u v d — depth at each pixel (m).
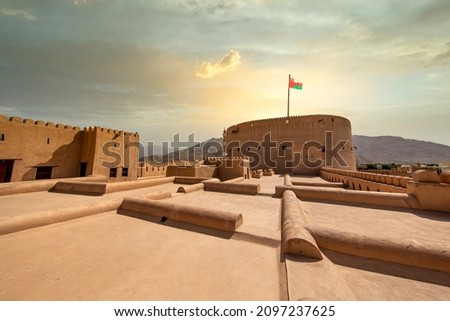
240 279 2.29
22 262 2.59
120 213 5.09
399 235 3.58
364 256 2.74
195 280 2.25
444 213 5.03
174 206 4.54
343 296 1.94
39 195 7.15
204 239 3.52
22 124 13.12
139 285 2.13
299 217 3.71
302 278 2.22
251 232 3.62
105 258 2.75
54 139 14.86
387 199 5.80
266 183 15.88
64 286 2.09
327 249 2.94
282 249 2.97
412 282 2.27
